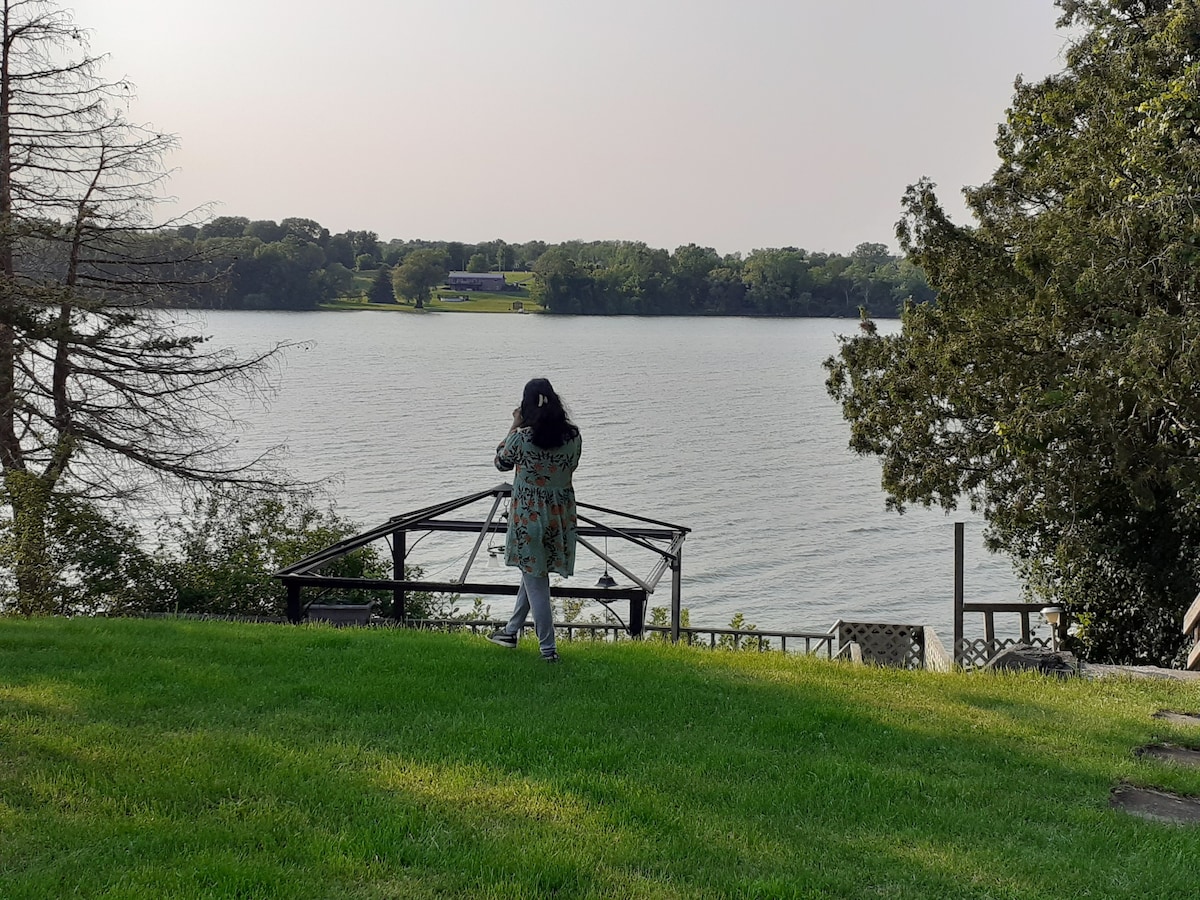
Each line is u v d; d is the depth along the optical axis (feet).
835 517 170.91
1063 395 61.67
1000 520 73.67
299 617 46.57
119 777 17.34
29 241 76.13
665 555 48.52
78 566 64.49
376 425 252.42
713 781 18.95
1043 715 25.57
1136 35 67.26
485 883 14.25
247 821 15.83
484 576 128.57
